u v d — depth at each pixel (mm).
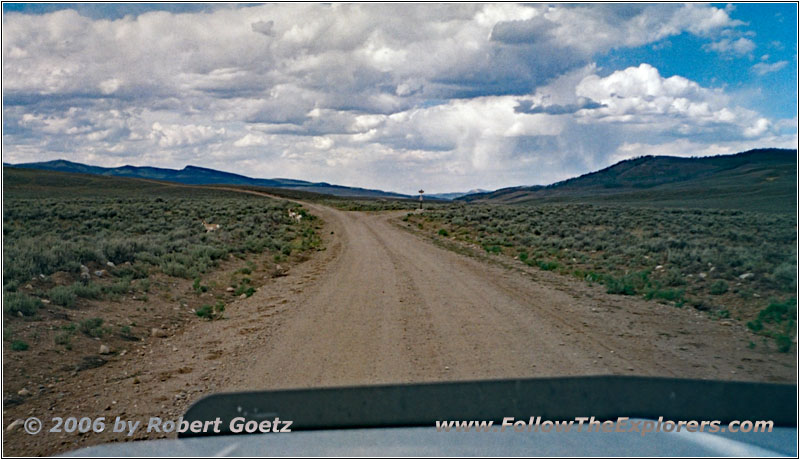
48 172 168000
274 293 14852
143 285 14070
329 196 162125
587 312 11375
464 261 21297
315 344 8852
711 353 8234
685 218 42312
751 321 10633
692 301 12453
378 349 8391
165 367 8023
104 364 8281
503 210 57750
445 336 9203
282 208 63812
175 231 28938
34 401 6586
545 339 8961
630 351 8250
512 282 15781
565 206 65062
